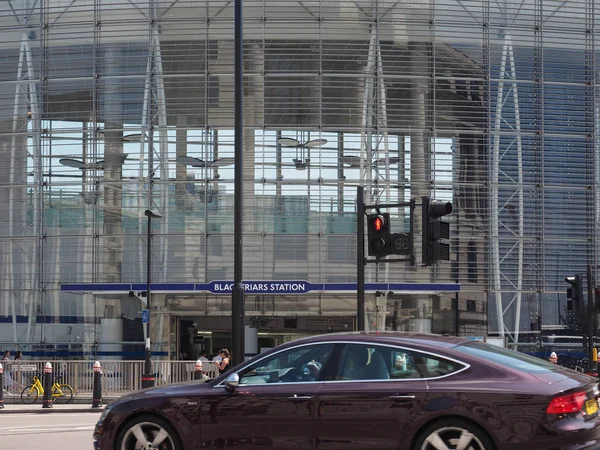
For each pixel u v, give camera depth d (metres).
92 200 34.91
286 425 8.51
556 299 35.72
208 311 35.25
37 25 35.72
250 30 34.84
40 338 35.28
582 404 7.95
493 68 35.69
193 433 8.80
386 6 35.44
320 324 37.09
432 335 9.09
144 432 9.06
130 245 34.91
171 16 35.12
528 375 8.09
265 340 37.19
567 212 35.75
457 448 7.95
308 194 34.59
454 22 35.00
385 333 9.05
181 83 34.94
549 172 35.75
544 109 36.00
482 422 7.87
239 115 16.25
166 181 34.00
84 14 36.19
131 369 28.73
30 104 35.97
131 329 35.75
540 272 34.97
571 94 36.25
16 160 35.91
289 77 34.72
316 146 34.44
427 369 8.37
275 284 32.28
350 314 35.38
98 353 35.00
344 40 35.00
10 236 34.84
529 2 36.84
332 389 8.48
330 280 34.38
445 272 34.50
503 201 35.12
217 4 35.47
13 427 18.00
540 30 35.75
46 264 35.19
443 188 34.69
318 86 34.59
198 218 34.69
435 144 34.81
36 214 34.97
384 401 8.25
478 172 34.94
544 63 36.25
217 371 28.44
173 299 35.34
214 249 34.62
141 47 35.31
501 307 34.69
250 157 34.56
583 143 36.12
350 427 8.31
